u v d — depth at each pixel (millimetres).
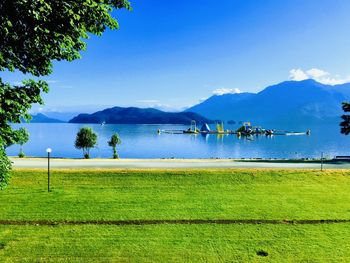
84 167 32250
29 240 17000
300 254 15984
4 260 14883
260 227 19094
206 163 36750
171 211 21406
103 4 12641
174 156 76250
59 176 28625
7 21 10445
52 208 21609
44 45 12023
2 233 17750
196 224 19406
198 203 23031
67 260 15070
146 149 96125
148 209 21734
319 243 17156
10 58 11914
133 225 19172
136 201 23281
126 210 21484
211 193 25406
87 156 52656
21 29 11422
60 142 133250
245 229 18766
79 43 13062
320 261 15359
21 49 12055
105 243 16844
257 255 15844
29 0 10633
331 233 18406
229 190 26266
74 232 18078
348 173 31062
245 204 22969
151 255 15695
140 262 15039
